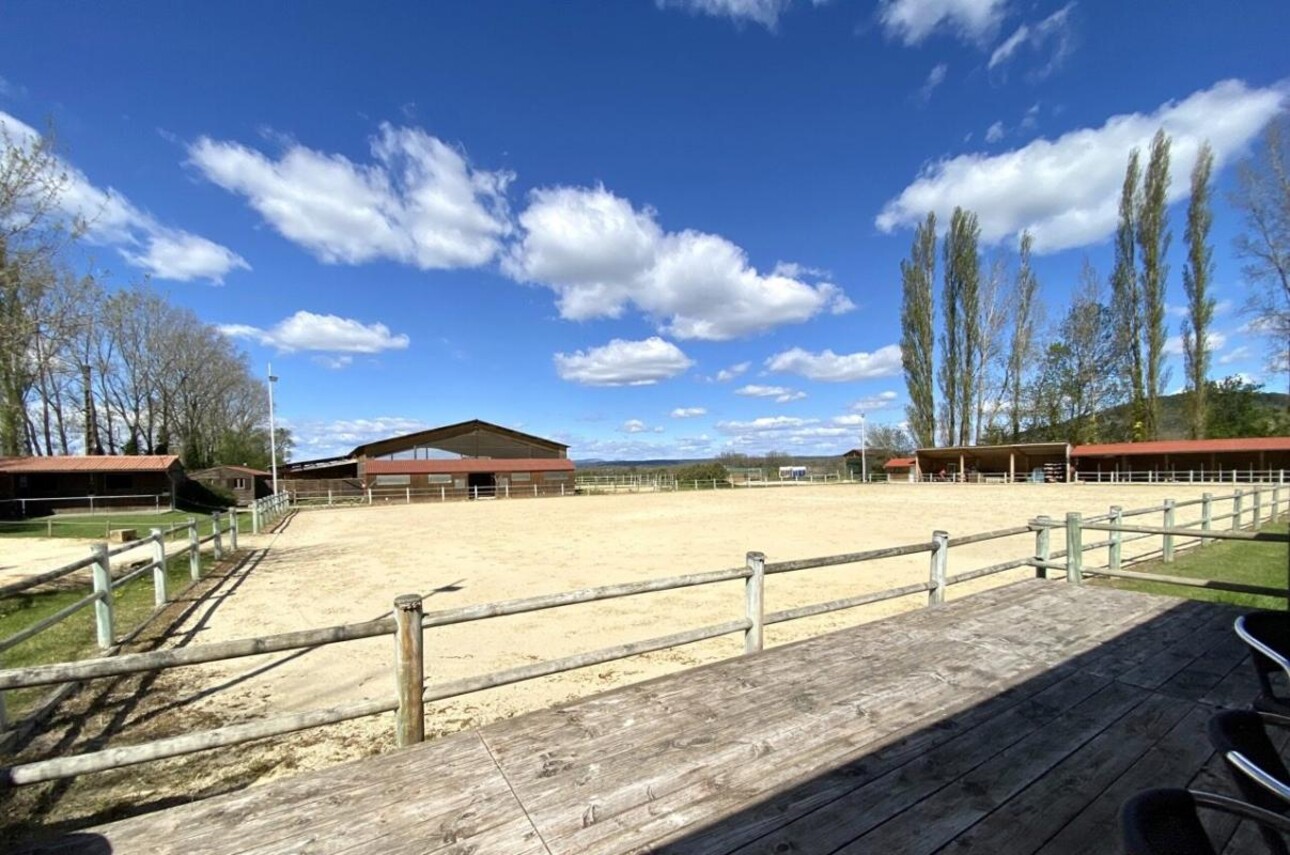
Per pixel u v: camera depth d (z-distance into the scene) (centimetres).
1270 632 171
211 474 4350
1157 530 513
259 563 1135
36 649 541
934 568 486
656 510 2517
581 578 930
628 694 308
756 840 191
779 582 852
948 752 247
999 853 185
